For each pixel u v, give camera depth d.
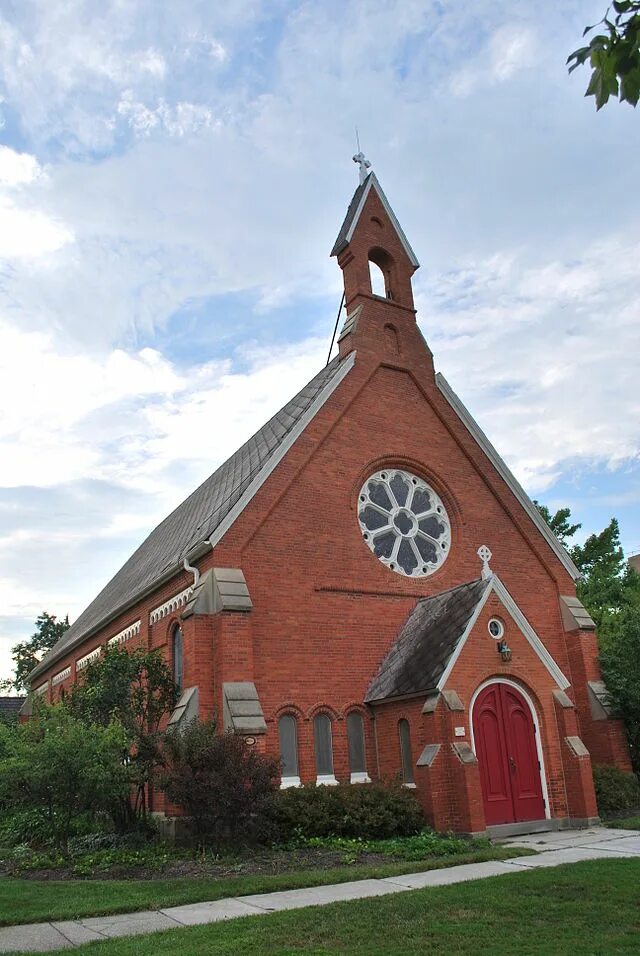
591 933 8.36
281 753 17.11
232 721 15.52
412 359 22.69
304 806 15.21
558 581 23.08
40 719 17.00
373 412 21.34
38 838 17.62
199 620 16.86
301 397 23.44
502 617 17.69
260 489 18.50
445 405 22.88
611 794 18.78
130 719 16.97
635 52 4.84
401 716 17.42
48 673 38.19
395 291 23.62
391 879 11.89
